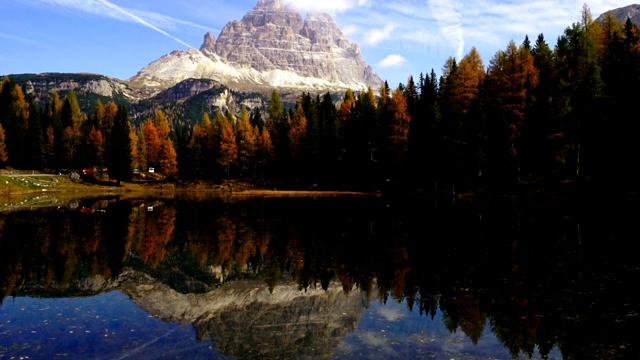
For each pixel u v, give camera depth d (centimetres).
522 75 5906
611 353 1297
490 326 1541
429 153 6725
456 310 1717
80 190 9069
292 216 4853
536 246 2809
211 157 10750
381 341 1443
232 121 12175
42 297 1966
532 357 1291
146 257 2834
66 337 1485
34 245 3169
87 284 2195
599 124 5159
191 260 2744
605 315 1595
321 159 8694
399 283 2130
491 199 5575
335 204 6175
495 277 2159
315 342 1434
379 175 7938
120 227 4084
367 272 2364
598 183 5012
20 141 9719
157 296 1998
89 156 10700
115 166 9775
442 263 2484
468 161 6103
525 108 5703
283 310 1794
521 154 5728
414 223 4022
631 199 4525
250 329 1577
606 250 2620
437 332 1510
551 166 5634
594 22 6719
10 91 10956
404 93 8819
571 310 1659
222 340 1469
